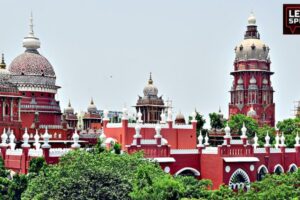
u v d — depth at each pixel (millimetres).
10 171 59031
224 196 49250
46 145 56969
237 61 134875
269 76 134875
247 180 70500
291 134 104812
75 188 45062
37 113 78125
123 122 68688
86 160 48625
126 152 58375
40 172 49750
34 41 85250
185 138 75375
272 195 48250
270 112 133000
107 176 46188
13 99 73688
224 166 67750
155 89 93688
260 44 134625
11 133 67188
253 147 72125
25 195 46625
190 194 47562
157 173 50125
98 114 121562
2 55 76500
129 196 45531
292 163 78250
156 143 64750
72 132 86875
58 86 85688
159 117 92375
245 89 132875
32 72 83188
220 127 106250
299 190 50531
